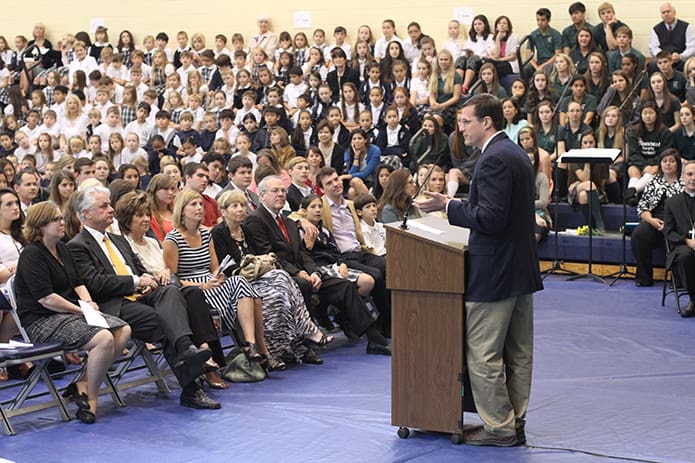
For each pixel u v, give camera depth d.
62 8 16.89
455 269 4.83
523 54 13.27
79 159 9.05
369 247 7.99
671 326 7.81
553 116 11.13
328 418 5.46
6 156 13.98
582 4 12.88
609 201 10.82
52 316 5.61
